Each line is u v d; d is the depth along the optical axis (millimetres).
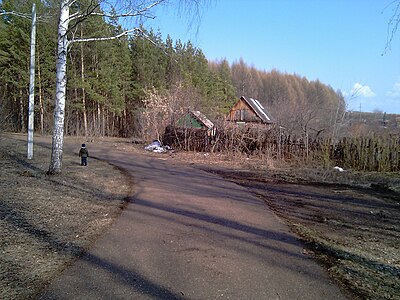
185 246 4477
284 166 15164
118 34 9586
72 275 3494
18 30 29062
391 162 14695
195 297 3107
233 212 6516
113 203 6770
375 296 3297
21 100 32781
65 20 9070
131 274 3559
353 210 7484
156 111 25766
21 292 3100
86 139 27641
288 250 4520
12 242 4340
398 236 5602
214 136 19953
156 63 37500
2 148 15594
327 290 3371
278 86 70938
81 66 32281
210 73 47719
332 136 17359
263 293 3240
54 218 5504
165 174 11320
